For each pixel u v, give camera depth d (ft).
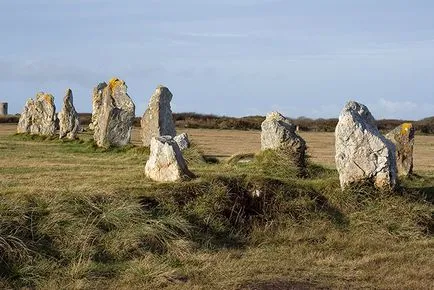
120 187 48.75
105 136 87.20
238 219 49.37
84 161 71.15
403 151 67.67
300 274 39.86
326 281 38.63
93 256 40.60
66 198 44.47
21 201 42.98
